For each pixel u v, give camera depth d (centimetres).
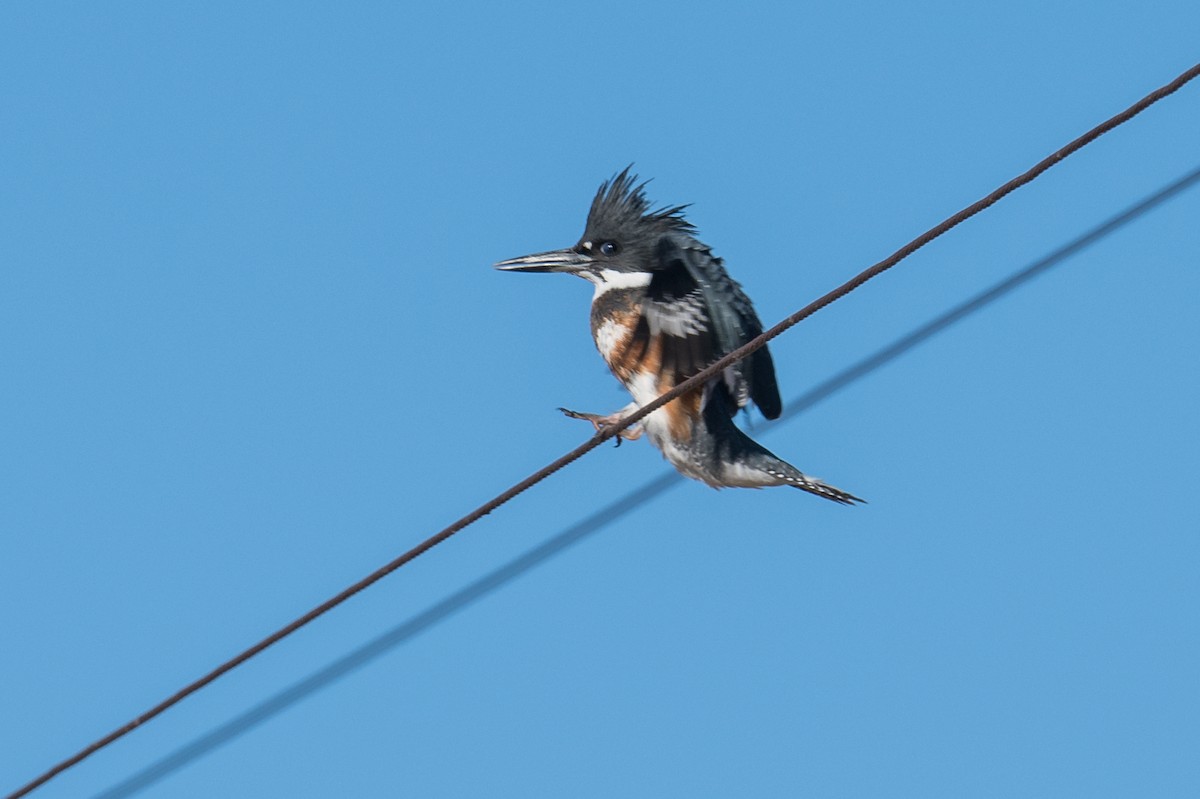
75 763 1045
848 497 1233
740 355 948
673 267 1292
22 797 1060
